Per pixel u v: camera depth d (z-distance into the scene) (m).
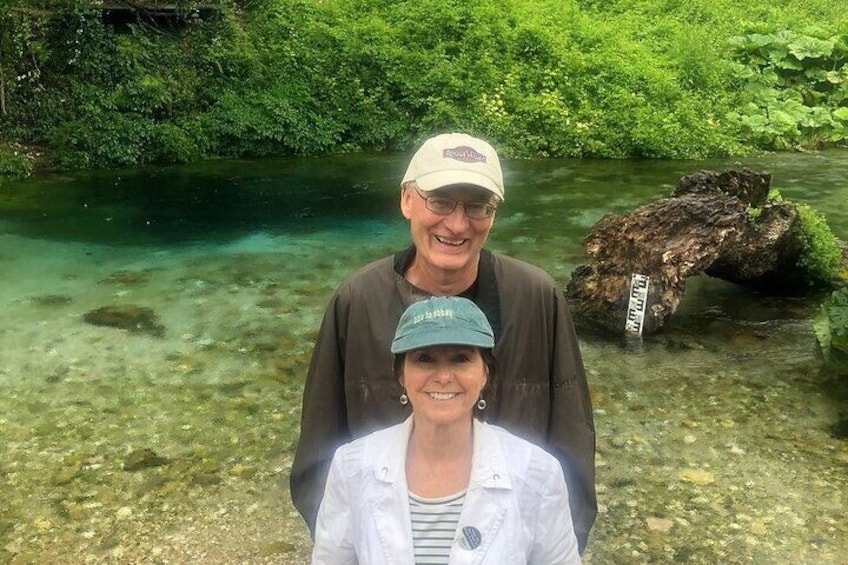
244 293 6.67
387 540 1.65
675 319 6.11
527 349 2.14
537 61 14.80
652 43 16.27
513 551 1.64
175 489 3.80
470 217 2.01
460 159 2.00
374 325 2.13
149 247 8.05
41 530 3.47
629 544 3.39
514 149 13.38
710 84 15.16
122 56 12.96
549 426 2.21
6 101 12.30
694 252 5.74
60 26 12.90
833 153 13.88
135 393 4.80
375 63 14.38
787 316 6.17
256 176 11.68
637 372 5.16
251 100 13.54
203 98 13.52
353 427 2.16
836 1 19.66
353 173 11.95
